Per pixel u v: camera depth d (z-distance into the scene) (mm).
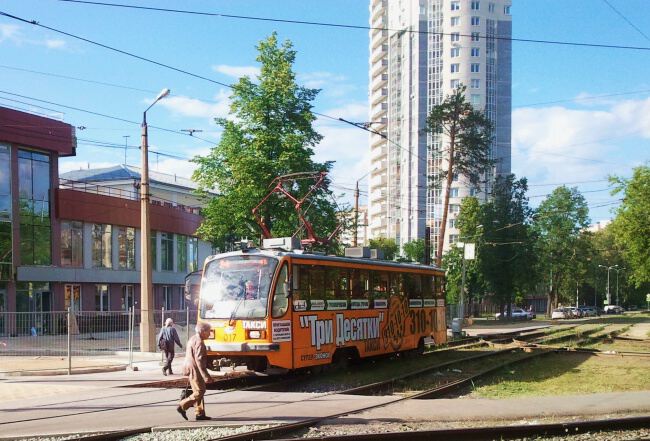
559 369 22125
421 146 115188
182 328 28359
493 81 114562
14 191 38500
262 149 33719
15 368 20844
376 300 22422
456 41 114125
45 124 40344
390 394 16156
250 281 17828
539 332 43625
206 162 34812
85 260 44094
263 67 34594
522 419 12336
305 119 34250
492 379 19250
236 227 35031
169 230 52875
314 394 15047
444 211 52438
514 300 80562
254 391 15836
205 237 35969
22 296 39250
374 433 10391
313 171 34281
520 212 75188
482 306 105250
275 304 17531
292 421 11625
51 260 41156
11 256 38156
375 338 22125
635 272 43906
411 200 115875
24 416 12414
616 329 51312
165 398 14555
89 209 43969
